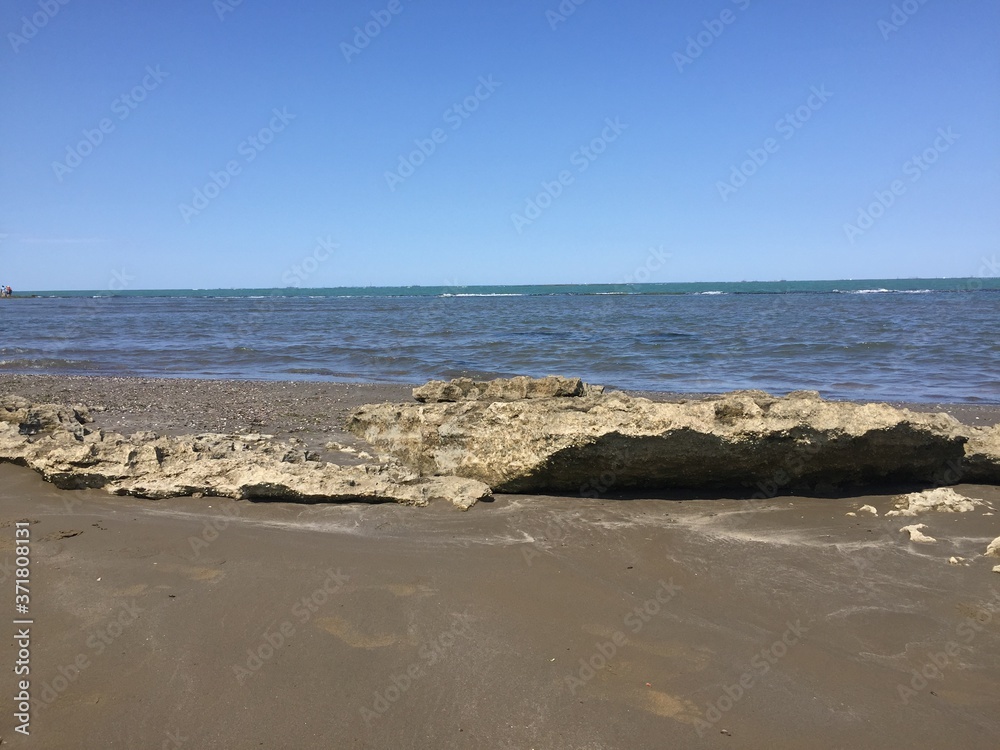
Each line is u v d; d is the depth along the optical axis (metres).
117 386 18.66
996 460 9.21
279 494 8.40
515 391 11.09
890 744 4.35
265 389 18.17
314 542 7.20
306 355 27.38
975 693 4.84
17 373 22.48
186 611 5.75
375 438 10.96
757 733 4.44
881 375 21.56
